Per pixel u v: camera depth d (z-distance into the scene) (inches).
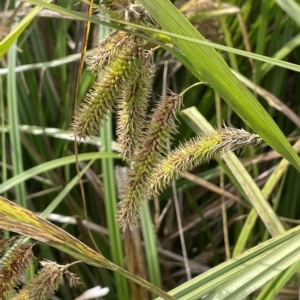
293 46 21.3
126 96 9.8
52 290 9.8
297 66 9.0
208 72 9.5
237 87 9.5
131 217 10.1
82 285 22.3
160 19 9.0
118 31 9.3
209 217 24.6
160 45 9.2
